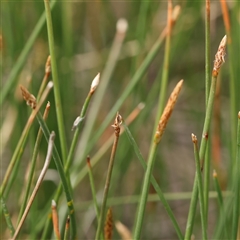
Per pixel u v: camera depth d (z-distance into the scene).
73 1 0.67
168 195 0.50
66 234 0.40
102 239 0.41
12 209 0.63
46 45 0.60
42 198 0.59
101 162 0.68
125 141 0.54
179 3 0.60
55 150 0.38
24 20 0.61
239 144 0.39
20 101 0.55
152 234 0.67
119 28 0.57
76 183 0.49
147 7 0.56
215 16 0.65
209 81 0.39
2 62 0.59
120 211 0.62
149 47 0.64
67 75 0.60
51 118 0.57
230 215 0.44
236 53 0.46
